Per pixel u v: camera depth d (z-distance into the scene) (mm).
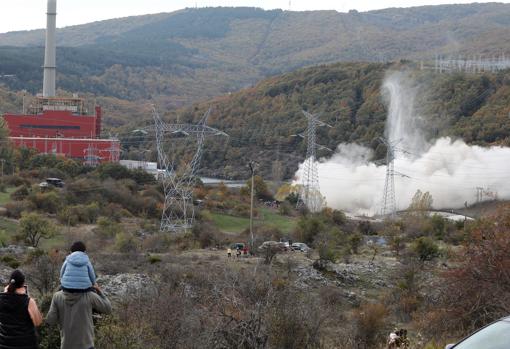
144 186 108500
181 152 166500
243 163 160500
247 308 21172
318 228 79000
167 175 97562
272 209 109812
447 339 21188
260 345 18062
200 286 28969
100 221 73375
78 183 97438
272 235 79688
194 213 91438
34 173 110125
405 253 68750
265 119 181625
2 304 10562
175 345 17500
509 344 9492
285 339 20641
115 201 95312
